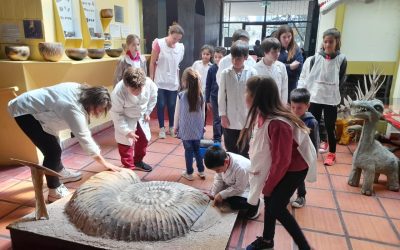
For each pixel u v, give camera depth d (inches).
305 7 274.5
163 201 74.0
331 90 114.2
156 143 141.7
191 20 208.8
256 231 77.4
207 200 80.7
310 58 119.2
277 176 58.4
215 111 131.7
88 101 77.7
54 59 106.2
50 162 87.5
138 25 178.4
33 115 81.6
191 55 214.2
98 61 123.0
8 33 112.5
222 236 68.5
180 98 99.5
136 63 133.1
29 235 69.0
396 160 98.8
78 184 101.9
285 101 108.4
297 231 62.8
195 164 118.2
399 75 153.1
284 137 56.8
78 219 70.7
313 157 63.0
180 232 68.3
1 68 106.0
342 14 156.0
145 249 63.6
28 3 107.1
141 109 102.9
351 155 130.8
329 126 118.4
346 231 78.5
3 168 113.4
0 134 112.9
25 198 92.0
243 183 77.0
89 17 130.1
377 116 96.2
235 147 98.5
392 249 71.9
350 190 100.5
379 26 155.0
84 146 79.8
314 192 98.7
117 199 74.8
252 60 112.1
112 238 66.4
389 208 89.7
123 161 107.8
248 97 61.9
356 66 163.6
